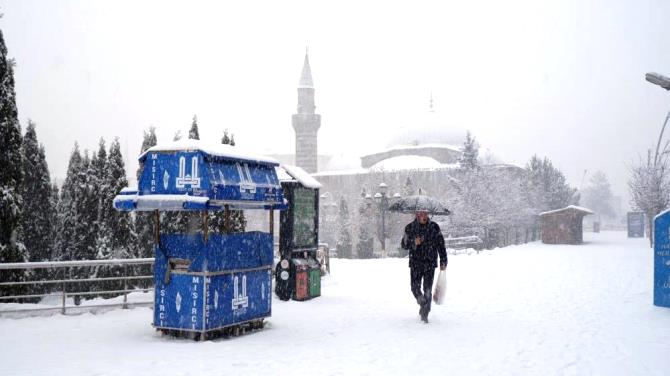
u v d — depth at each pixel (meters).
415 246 10.05
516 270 20.33
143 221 16.62
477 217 45.34
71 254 18.45
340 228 55.12
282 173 13.30
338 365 7.00
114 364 6.95
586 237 57.34
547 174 63.94
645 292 13.89
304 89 98.25
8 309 10.01
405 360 7.27
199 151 8.46
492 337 8.70
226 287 8.82
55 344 8.04
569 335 8.83
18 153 12.35
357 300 12.97
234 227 15.36
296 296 12.80
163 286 8.73
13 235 12.28
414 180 78.94
